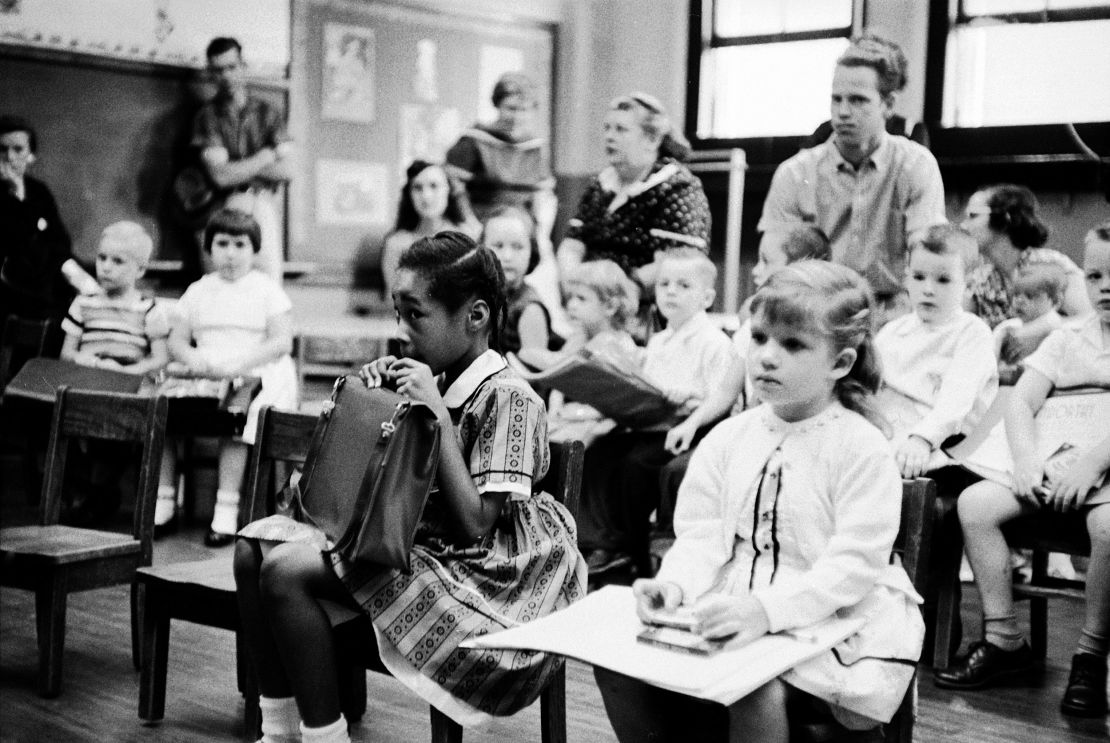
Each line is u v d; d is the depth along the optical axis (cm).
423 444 261
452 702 258
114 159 807
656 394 512
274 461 354
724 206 780
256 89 847
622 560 535
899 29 693
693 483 270
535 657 267
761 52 785
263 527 282
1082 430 404
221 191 830
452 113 925
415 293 274
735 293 737
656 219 628
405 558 257
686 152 651
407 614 261
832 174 515
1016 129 651
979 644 408
